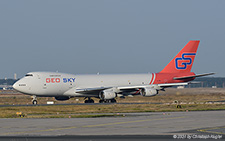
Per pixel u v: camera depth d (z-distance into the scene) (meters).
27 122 104.81
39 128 90.62
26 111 146.88
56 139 72.81
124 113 137.62
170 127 91.44
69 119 113.56
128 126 94.06
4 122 105.19
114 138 73.94
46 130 86.88
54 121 107.31
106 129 88.25
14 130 87.12
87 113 139.38
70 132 83.06
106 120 109.69
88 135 78.25
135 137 75.19
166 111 146.00
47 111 149.00
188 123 100.12
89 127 92.38
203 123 99.88
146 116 122.44
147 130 86.00
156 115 126.44
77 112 144.38
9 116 124.69
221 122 102.12
